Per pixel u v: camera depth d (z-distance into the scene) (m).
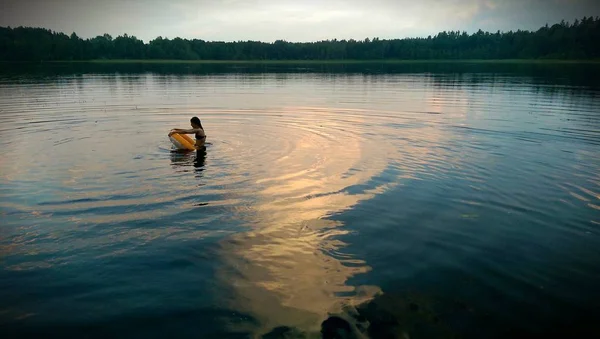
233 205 6.38
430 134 12.06
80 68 58.78
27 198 6.56
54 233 5.36
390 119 14.84
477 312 3.87
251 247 5.08
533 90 25.23
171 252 4.92
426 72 51.88
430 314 3.84
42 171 7.98
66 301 3.97
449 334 3.59
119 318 3.74
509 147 10.37
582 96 21.45
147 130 12.27
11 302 3.95
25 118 14.18
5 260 4.69
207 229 5.54
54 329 3.58
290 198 6.71
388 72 52.75
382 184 7.47
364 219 5.93
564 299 4.07
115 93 23.81
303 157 9.26
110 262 4.68
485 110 17.02
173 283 4.30
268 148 10.08
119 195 6.72
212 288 4.23
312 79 38.72
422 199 6.75
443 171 8.29
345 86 30.23
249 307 3.93
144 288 4.20
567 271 4.59
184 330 3.60
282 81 35.88
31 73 43.97
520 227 5.71
